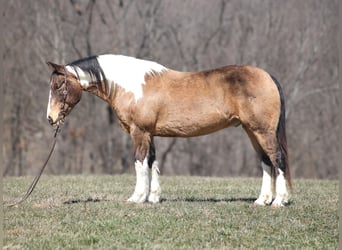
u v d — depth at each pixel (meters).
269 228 9.92
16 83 29.00
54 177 16.70
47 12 28.45
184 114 10.86
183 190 13.43
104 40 28.78
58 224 10.05
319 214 10.76
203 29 29.67
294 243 9.36
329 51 29.16
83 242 9.26
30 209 10.98
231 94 10.80
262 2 29.48
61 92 10.88
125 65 11.09
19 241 9.32
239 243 9.30
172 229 9.77
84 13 28.70
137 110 10.89
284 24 29.48
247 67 10.94
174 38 29.50
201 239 9.39
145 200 11.27
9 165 29.44
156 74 11.04
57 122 10.90
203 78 10.96
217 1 29.66
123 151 29.59
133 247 9.06
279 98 10.80
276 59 29.48
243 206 11.12
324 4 29.05
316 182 15.45
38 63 28.81
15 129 29.38
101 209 10.84
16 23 28.58
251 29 29.64
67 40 28.52
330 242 9.41
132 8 29.06
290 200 11.84
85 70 11.05
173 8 29.36
